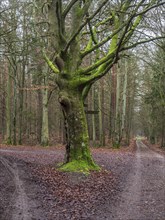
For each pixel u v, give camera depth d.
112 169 15.62
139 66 36.34
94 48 14.36
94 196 10.03
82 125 14.14
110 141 42.72
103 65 14.55
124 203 9.28
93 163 14.17
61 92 14.08
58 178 12.23
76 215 8.00
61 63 14.23
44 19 16.06
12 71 33.50
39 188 10.63
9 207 8.34
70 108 14.01
